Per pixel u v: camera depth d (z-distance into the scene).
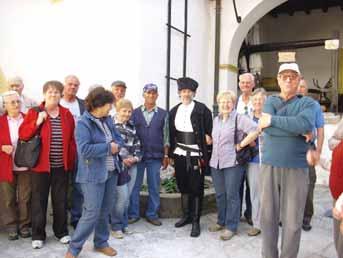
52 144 3.71
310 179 4.27
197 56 7.40
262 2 7.41
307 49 12.06
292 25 12.25
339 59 11.40
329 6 11.34
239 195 4.11
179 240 4.02
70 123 3.81
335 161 2.74
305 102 2.99
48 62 6.29
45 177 3.70
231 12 7.66
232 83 7.96
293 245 3.07
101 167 3.34
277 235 3.19
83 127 3.26
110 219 4.25
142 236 4.11
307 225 4.36
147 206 4.61
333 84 10.83
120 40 5.98
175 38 6.68
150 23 6.10
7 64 6.48
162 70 6.42
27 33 6.36
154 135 4.41
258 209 4.11
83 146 3.21
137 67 5.95
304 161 3.04
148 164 4.44
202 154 4.19
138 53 5.94
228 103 4.02
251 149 4.03
